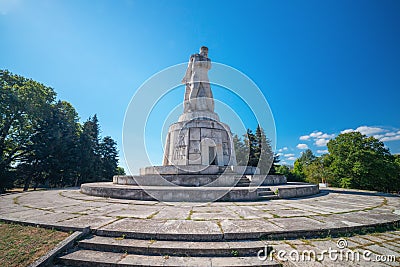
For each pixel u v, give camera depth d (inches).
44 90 1173.1
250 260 170.2
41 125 1117.1
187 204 355.3
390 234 222.5
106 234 211.0
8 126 1023.6
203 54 736.3
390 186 1226.6
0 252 181.5
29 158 1066.7
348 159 1202.0
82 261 170.7
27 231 224.7
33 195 500.1
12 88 1013.2
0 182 932.6
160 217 263.0
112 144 1702.8
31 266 160.6
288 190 439.2
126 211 298.7
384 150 1238.3
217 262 167.0
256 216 268.2
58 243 193.2
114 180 642.2
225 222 240.1
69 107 1405.0
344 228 222.5
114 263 166.1
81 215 274.8
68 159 1179.3
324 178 1406.3
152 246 185.0
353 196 473.4
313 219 254.1
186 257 175.9
